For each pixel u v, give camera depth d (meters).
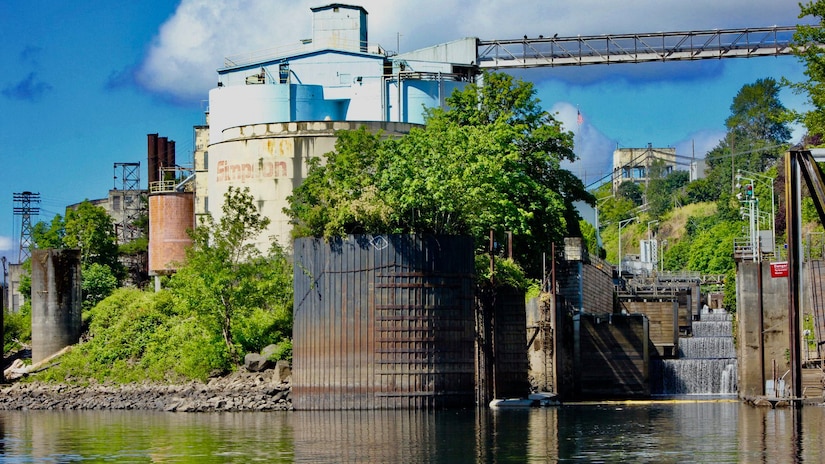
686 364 162.38
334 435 105.56
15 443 105.19
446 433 106.50
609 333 155.75
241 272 145.88
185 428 113.88
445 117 161.75
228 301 143.88
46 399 144.62
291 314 144.12
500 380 136.00
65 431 114.19
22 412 138.12
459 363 124.69
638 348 155.38
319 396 124.56
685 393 162.00
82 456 96.56
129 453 97.44
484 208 136.25
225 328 143.88
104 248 199.88
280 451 96.56
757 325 144.25
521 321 136.62
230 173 171.25
